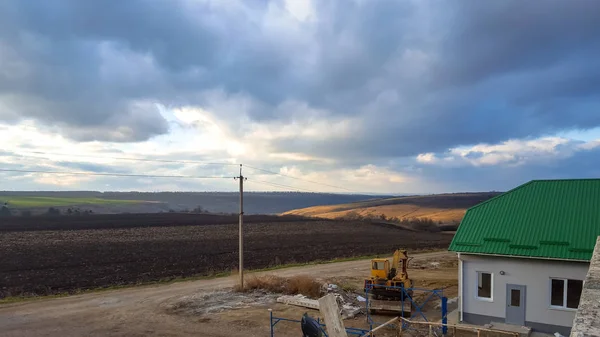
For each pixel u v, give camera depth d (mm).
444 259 44781
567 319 16594
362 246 57469
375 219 109375
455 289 28344
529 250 17188
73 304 24000
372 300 21656
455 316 20188
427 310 22125
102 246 49312
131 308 22984
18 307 23281
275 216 107312
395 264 23844
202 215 103812
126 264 39094
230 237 62188
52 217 87875
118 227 70188
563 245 16844
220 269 37844
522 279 17469
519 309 17484
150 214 103250
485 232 18703
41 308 23047
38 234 58219
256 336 17734
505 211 19359
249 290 26453
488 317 18094
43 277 32625
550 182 20031
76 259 40781
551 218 18141
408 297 20672
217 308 22344
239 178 27500
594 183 19094
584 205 18172
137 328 19156
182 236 61469
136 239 56406
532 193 19797
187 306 23000
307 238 64625
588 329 5078
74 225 71500
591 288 6770
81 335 18234
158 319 20625
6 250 44562
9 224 71000
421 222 101062
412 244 61656
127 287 29500
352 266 39812
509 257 17641
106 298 25625
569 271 16609
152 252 46375
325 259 45219
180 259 42594
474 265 18469
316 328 7777
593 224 17188
